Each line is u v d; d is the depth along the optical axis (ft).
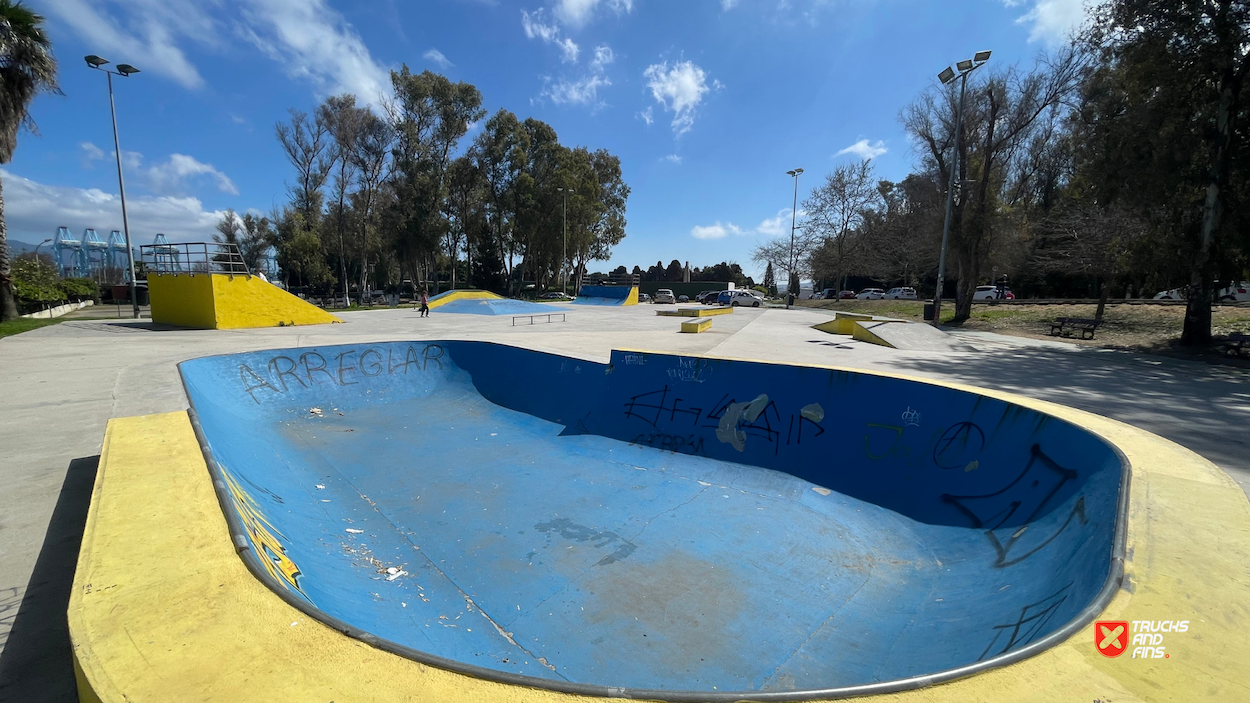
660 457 24.44
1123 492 10.35
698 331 58.18
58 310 80.74
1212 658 5.71
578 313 91.40
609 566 15.40
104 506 9.39
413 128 131.23
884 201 154.92
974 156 74.64
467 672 5.33
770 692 5.14
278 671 5.32
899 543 16.66
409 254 140.56
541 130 157.38
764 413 24.63
